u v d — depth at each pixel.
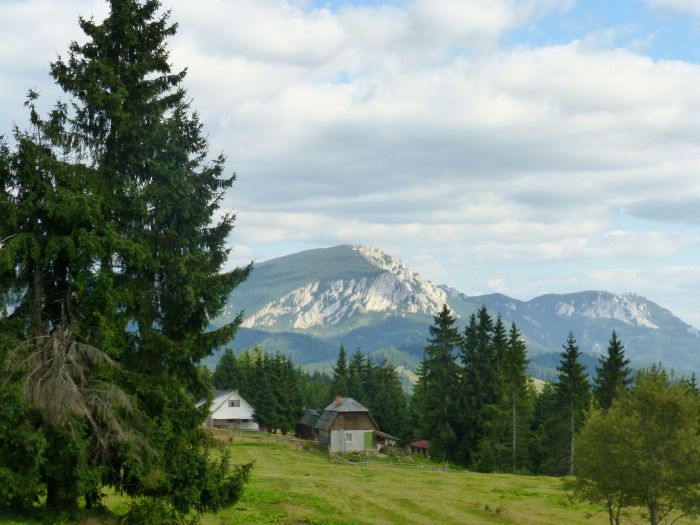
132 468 20.56
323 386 191.00
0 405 18.22
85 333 21.00
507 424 91.12
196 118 23.70
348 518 37.31
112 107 21.48
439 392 96.12
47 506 21.50
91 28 22.20
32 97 20.70
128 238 21.48
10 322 20.27
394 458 95.19
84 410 19.70
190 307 22.22
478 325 97.50
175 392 22.42
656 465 32.50
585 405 86.25
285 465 70.50
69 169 20.56
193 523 24.14
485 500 50.09
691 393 34.97
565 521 43.28
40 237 20.27
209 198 23.47
